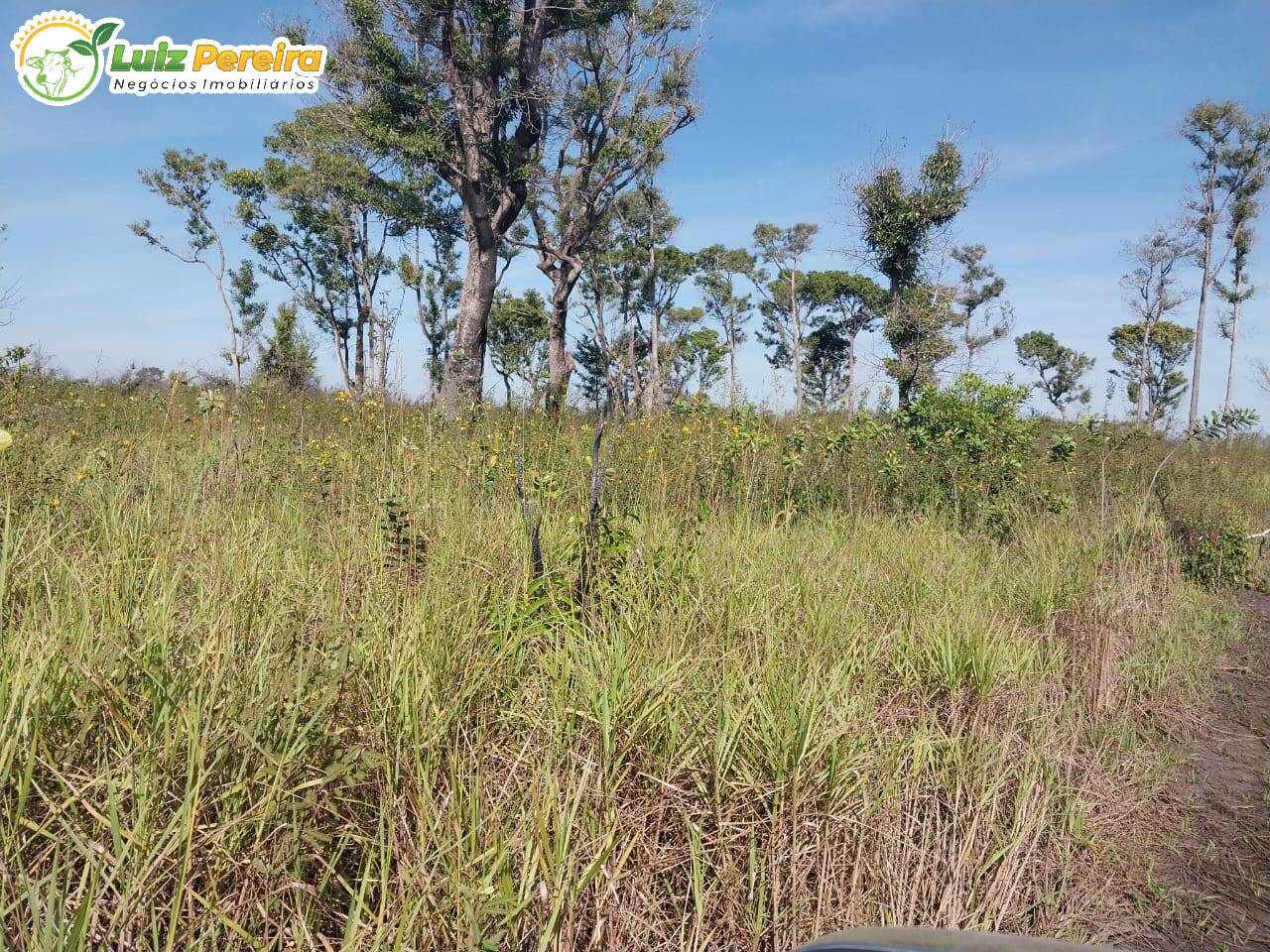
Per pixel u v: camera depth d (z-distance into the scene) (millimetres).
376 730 2768
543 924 2307
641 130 23984
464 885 2266
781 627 4473
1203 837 3684
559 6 20797
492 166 20250
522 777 2977
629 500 6664
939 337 17891
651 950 2551
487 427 8898
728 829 2943
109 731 2486
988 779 3531
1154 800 3930
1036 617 5754
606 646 3691
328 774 2369
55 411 7887
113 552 3938
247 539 4543
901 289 18172
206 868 2209
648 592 4590
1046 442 12078
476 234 20516
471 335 20578
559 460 7859
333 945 2258
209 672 2727
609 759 2934
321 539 4879
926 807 3318
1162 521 8469
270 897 2199
